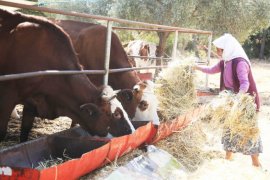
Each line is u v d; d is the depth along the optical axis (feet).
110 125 16.66
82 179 13.38
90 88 16.79
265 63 99.30
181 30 25.22
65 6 57.98
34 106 17.76
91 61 22.21
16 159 12.53
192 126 20.22
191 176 16.43
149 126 17.11
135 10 49.73
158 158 16.61
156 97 19.33
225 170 17.58
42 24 16.28
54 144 14.44
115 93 17.31
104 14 56.29
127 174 14.28
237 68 18.52
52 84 16.43
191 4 48.62
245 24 52.44
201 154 19.63
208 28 52.85
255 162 18.93
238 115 17.90
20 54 15.66
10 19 15.81
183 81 19.74
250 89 18.98
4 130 16.03
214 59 76.69
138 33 63.98
